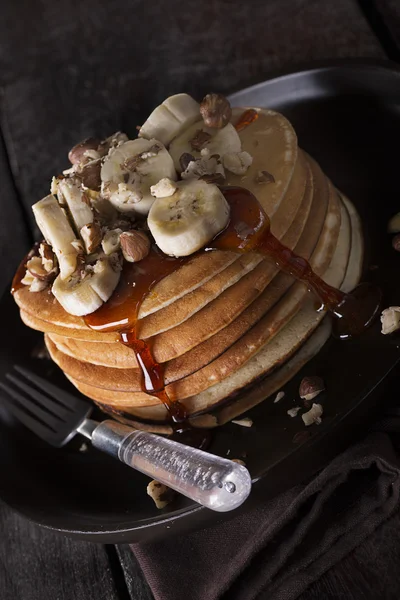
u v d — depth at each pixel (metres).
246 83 0.74
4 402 0.70
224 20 0.81
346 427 0.56
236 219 0.58
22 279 0.63
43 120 0.86
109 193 0.59
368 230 0.65
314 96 0.72
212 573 0.56
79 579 0.62
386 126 0.69
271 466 0.56
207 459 0.54
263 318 0.60
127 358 0.60
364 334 0.60
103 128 0.85
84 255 0.58
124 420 0.64
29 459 0.67
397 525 0.54
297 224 0.61
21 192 0.86
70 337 0.60
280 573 0.54
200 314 0.58
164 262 0.58
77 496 0.63
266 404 0.60
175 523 0.56
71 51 0.85
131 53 0.83
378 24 0.80
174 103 0.61
